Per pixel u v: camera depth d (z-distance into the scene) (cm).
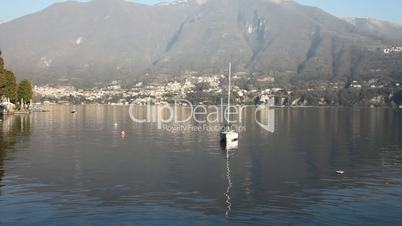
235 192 5025
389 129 13350
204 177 5825
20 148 8200
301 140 10275
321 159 7400
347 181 5619
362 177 5866
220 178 5769
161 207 4406
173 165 6700
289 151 8362
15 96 17462
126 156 7538
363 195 4897
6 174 5825
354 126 14525
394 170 6378
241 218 4106
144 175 5903
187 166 6638
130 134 11294
